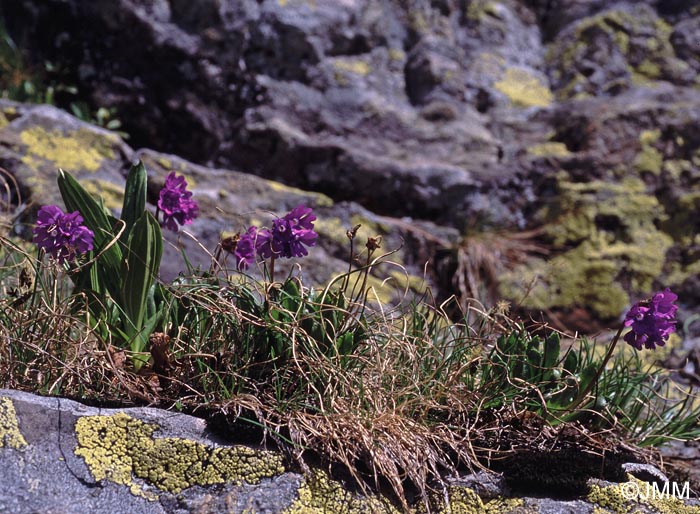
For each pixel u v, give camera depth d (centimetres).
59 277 125
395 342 118
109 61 172
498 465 114
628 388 125
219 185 159
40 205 147
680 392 140
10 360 113
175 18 172
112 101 171
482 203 166
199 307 118
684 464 125
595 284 162
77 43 172
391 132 172
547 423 117
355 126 172
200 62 171
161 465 108
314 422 111
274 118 169
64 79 172
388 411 113
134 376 115
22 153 151
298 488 108
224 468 108
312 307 116
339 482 109
